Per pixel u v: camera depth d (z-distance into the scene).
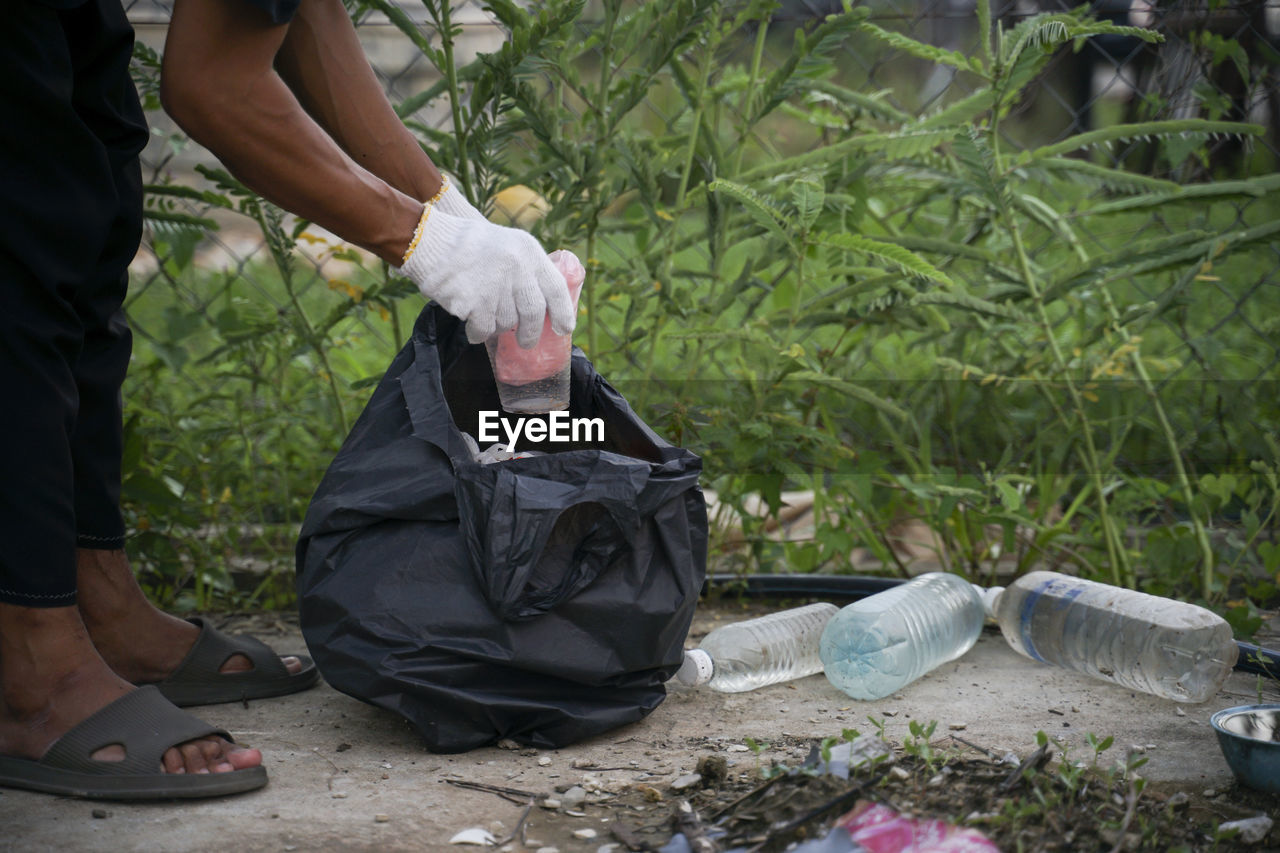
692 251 4.11
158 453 2.79
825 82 2.63
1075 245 2.70
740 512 2.53
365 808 1.40
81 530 1.75
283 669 1.93
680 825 1.31
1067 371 2.43
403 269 1.58
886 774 1.37
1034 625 2.07
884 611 1.93
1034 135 3.44
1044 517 2.61
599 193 2.34
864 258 2.65
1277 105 2.85
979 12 2.30
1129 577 2.45
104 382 1.70
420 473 1.59
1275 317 2.94
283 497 2.75
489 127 2.24
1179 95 2.76
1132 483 2.57
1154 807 1.33
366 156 1.72
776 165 2.54
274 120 1.41
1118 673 1.93
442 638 1.54
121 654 1.82
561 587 1.56
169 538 2.52
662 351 2.96
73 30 1.44
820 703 1.86
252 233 5.16
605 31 2.30
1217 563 2.53
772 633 2.01
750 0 2.40
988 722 1.74
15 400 1.40
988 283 2.78
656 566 1.64
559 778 1.51
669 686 1.96
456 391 1.82
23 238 1.38
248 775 1.45
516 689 1.59
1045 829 1.24
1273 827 1.30
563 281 1.63
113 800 1.41
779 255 2.55
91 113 1.51
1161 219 2.90
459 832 1.33
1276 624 2.31
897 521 2.88
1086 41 2.86
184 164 4.35
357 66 1.71
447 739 1.59
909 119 2.62
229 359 2.68
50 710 1.46
